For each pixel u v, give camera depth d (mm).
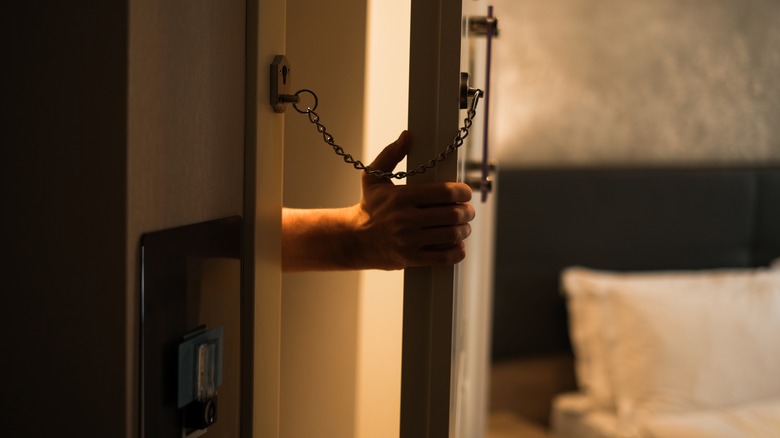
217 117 857
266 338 994
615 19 2805
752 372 2445
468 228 983
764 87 3018
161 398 754
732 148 2994
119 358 698
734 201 2908
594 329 2547
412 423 989
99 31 684
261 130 946
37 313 708
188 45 786
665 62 2877
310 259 1090
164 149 748
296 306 1376
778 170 2977
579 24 2762
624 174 2760
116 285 694
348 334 1373
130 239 696
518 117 2709
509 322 2648
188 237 789
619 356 2496
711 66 2938
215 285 853
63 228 700
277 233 1025
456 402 1194
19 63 699
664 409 2381
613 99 2822
